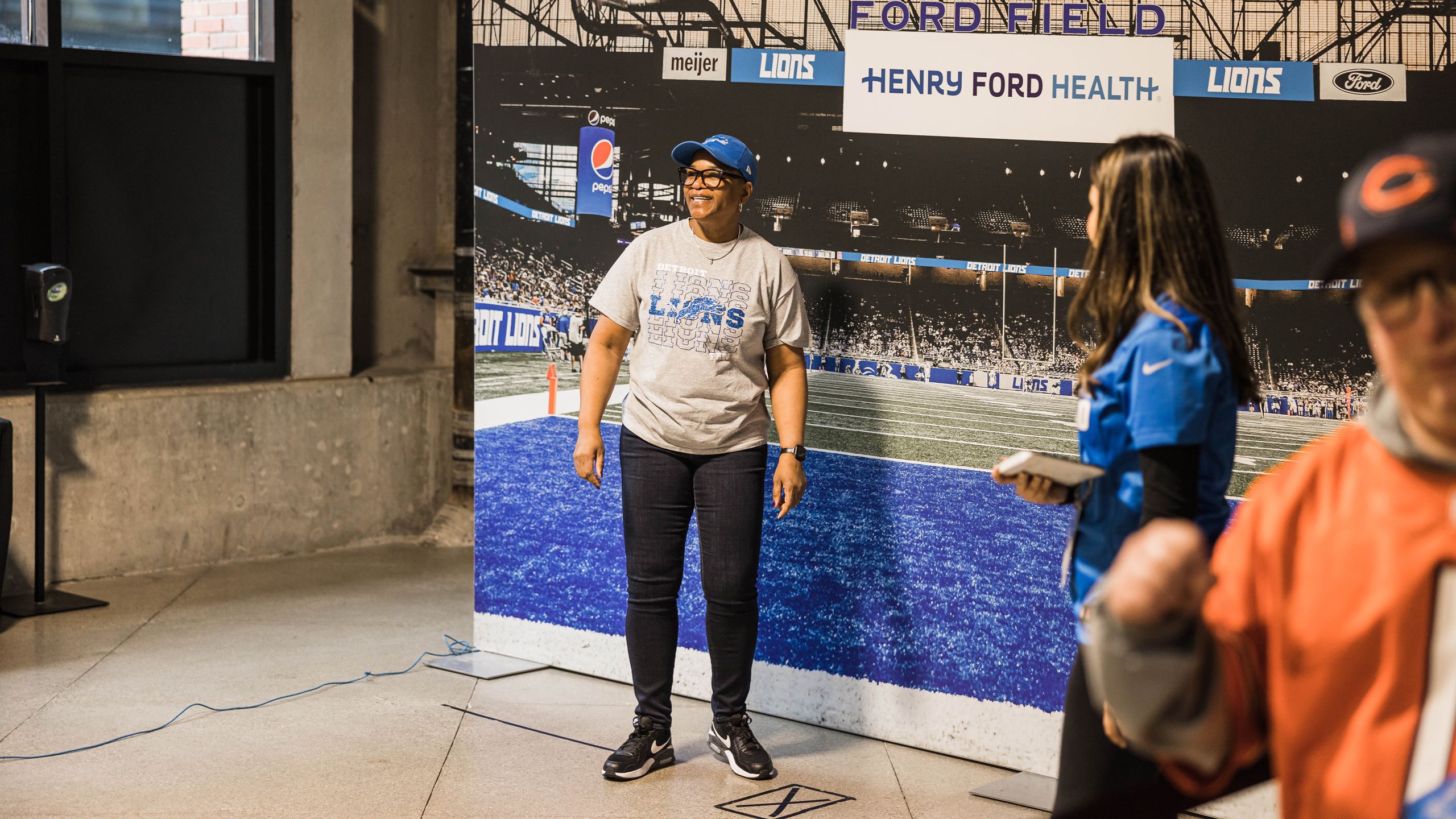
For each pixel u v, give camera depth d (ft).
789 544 12.01
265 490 18.54
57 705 12.19
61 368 15.43
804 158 11.52
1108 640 3.10
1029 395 10.85
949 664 11.23
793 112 11.55
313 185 19.08
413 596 16.80
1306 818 3.38
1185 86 10.16
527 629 13.82
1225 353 6.20
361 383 19.45
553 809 9.91
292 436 18.75
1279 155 9.92
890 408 11.37
